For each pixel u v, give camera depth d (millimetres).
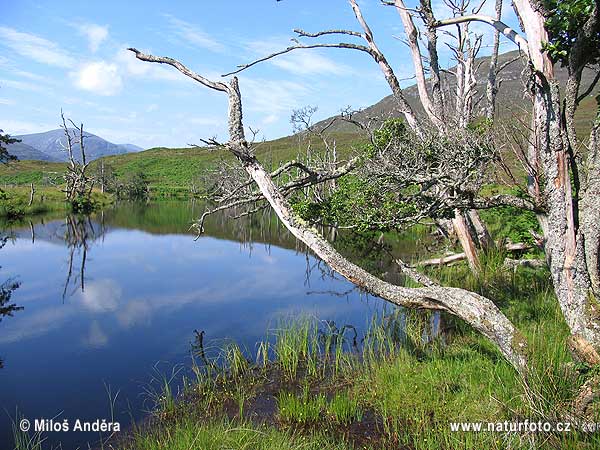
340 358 7383
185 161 81062
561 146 4977
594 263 4832
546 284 8336
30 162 90750
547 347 5215
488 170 6793
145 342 8836
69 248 20828
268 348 8156
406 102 9727
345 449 4812
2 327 9867
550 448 3988
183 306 11320
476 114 10352
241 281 14008
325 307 10648
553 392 4457
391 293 5285
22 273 15484
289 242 22594
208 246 21438
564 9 4770
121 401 6426
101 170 58781
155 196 59469
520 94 8883
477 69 12391
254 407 6051
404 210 7867
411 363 6449
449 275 10398
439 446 4598
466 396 5320
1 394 6664
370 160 7559
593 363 4457
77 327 9859
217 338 8906
